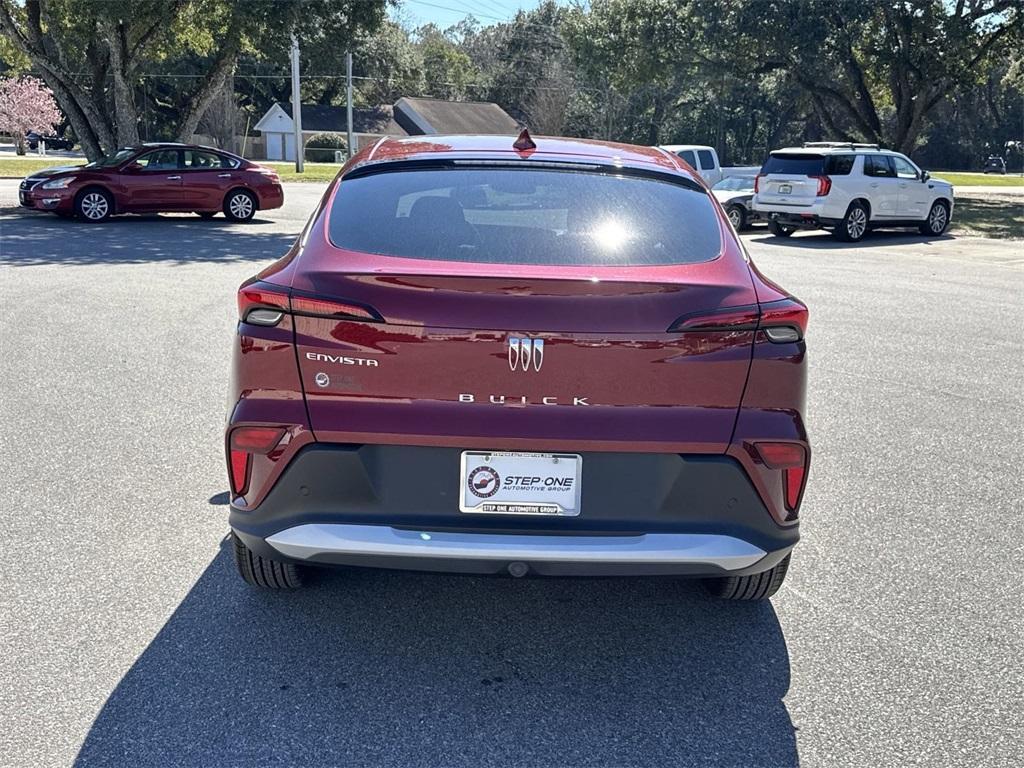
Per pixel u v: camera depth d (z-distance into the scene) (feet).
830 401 22.95
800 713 10.22
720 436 9.98
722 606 12.73
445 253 10.48
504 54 285.02
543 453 9.84
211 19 81.30
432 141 13.42
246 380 10.14
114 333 28.14
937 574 13.74
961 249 60.54
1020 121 282.36
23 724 9.61
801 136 258.37
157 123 231.50
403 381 9.75
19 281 36.99
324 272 10.00
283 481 10.05
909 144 103.45
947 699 10.53
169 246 50.14
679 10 100.73
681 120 244.83
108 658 10.93
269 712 9.96
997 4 93.04
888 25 96.22
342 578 13.26
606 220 11.16
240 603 12.41
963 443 19.79
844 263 51.75
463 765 9.17
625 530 9.96
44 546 13.85
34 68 80.89
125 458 17.66
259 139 243.81
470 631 11.91
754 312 10.02
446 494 9.91
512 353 9.64
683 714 10.16
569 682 10.77
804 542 14.82
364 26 80.43
